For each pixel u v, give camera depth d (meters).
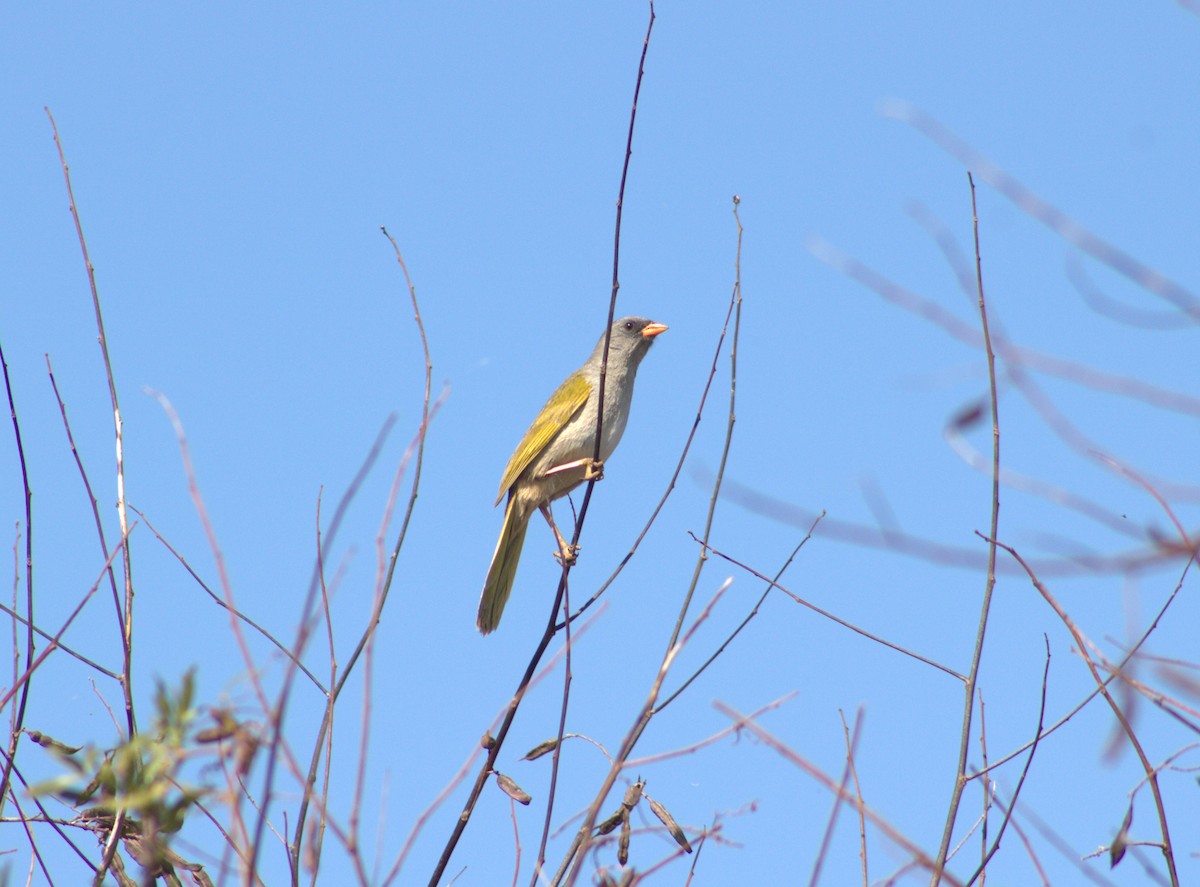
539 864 8.41
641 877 8.26
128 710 8.40
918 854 6.16
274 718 6.20
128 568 8.95
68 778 6.14
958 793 8.96
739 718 6.48
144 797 6.02
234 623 6.72
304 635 6.94
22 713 8.48
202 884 8.28
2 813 7.85
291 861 7.54
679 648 8.03
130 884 7.97
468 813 10.43
